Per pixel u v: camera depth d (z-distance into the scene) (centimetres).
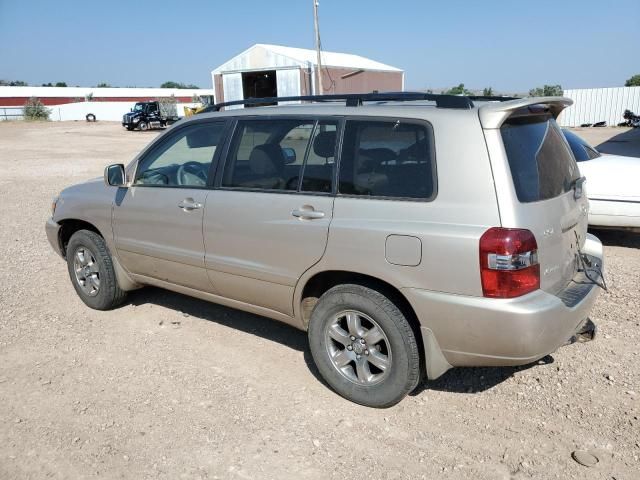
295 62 3134
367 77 3703
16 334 500
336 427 360
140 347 474
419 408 379
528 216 323
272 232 398
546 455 329
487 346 329
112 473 320
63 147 2645
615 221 681
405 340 353
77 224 566
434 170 338
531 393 392
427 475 315
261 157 414
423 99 365
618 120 3544
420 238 333
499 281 316
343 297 372
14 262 718
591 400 380
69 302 576
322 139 385
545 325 321
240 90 3394
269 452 336
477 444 340
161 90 8706
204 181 450
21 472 321
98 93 8294
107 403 389
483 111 331
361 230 355
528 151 346
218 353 462
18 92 7825
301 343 479
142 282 524
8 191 1310
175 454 335
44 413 378
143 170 495
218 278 443
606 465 319
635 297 548
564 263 362
